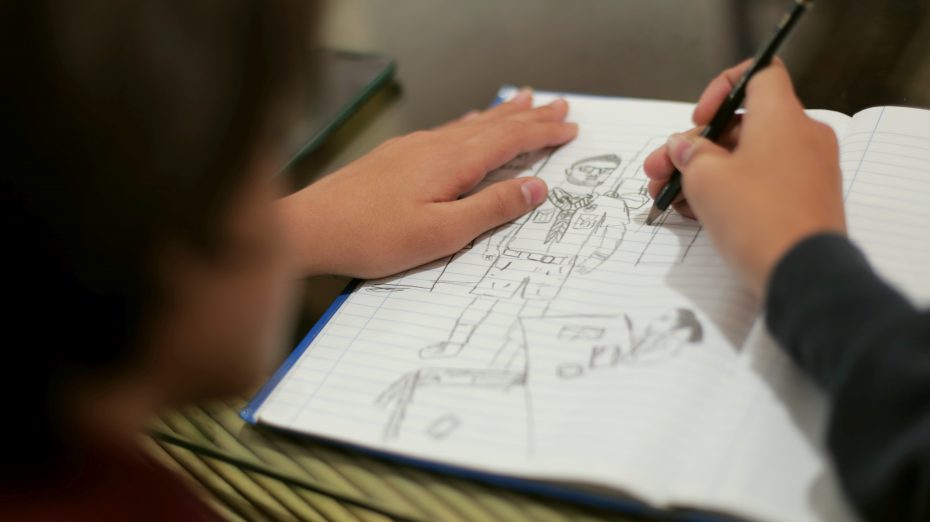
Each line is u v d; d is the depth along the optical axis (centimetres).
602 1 84
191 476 45
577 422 41
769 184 43
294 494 43
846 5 74
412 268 55
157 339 30
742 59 72
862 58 67
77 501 32
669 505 36
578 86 73
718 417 39
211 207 27
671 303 46
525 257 53
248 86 26
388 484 42
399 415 44
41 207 25
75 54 24
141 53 24
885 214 49
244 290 32
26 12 23
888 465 33
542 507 39
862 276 37
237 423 47
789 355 39
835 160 45
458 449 41
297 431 45
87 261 26
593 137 64
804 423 38
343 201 56
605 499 38
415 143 62
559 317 47
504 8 87
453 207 55
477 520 39
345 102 74
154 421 48
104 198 25
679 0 82
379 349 49
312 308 55
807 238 39
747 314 44
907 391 33
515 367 45
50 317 28
